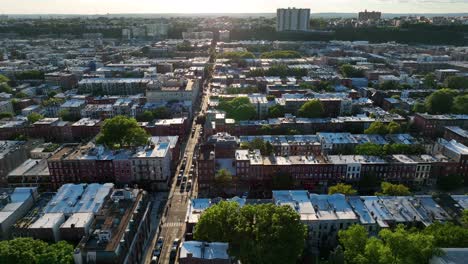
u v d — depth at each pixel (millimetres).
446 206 168375
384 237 132625
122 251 131750
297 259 149250
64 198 171000
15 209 158000
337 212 161750
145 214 165000
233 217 140500
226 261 123750
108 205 158250
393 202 170875
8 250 120375
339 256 133000
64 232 144375
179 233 172125
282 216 136750
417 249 125125
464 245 132875
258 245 133375
